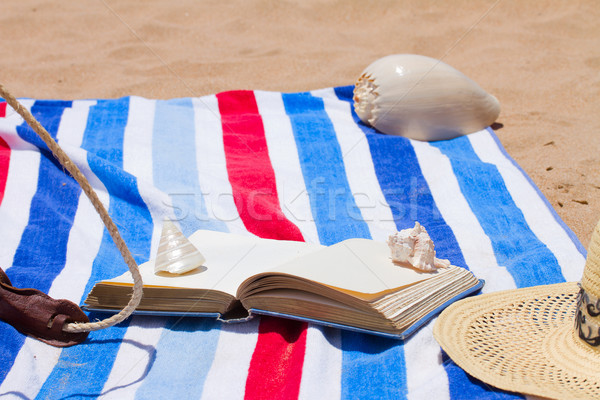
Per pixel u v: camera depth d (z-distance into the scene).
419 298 0.96
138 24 2.12
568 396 0.84
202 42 1.99
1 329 0.95
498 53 1.85
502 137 1.36
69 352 0.96
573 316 0.93
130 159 1.24
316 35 2.04
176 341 0.96
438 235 1.12
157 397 0.91
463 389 0.89
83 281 1.04
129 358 0.95
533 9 2.18
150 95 1.57
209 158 1.26
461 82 1.31
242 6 2.27
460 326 0.92
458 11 2.19
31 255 1.08
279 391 0.92
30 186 1.17
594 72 1.66
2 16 2.20
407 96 1.30
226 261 1.02
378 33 2.05
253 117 1.35
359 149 1.28
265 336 0.96
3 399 0.91
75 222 1.14
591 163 1.27
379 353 0.94
